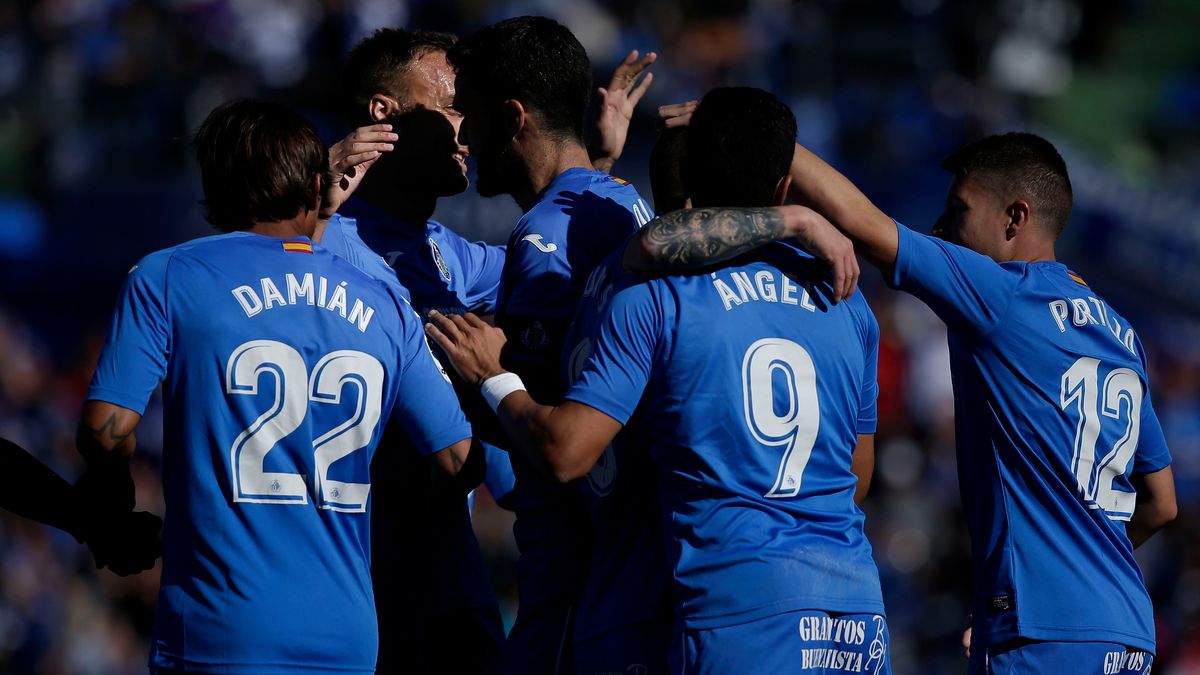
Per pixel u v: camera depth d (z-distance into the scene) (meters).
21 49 57.44
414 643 16.28
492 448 18.48
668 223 13.59
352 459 13.61
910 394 47.22
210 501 13.07
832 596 13.59
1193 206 51.53
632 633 14.25
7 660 40.84
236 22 54.31
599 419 13.46
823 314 14.17
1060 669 15.09
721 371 13.63
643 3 54.22
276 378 13.23
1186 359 50.00
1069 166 52.72
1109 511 15.69
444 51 17.55
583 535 15.52
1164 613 36.66
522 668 15.79
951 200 16.47
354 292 13.83
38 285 53.84
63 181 54.16
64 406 50.41
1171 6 72.44
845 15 55.91
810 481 13.94
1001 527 15.39
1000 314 15.14
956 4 57.16
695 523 13.64
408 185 17.48
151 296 13.29
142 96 53.97
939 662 36.44
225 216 14.07
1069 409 15.32
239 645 12.91
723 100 14.09
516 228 15.45
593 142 17.50
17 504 13.47
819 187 14.76
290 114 14.14
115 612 43.28
